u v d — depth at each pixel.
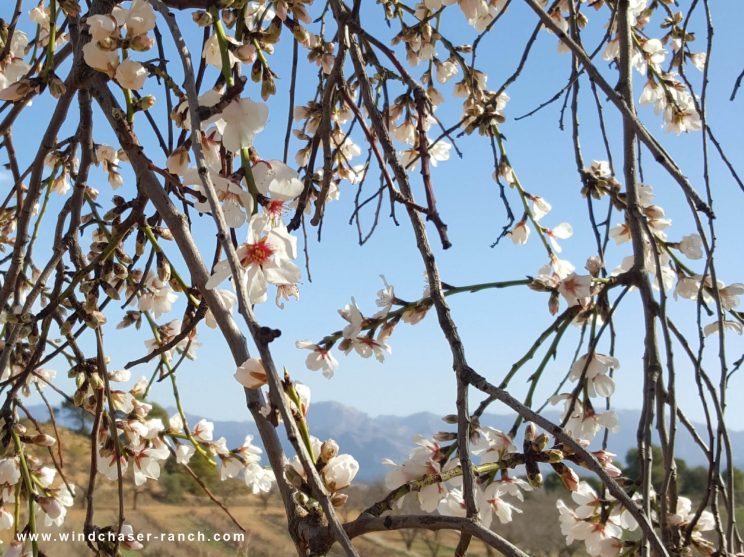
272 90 1.88
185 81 1.39
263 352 1.16
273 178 1.54
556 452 1.56
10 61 2.72
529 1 1.71
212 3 1.61
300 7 1.99
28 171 2.61
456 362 1.45
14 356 2.72
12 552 2.23
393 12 3.09
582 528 1.96
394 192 1.67
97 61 1.62
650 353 1.86
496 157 2.68
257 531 7.30
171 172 1.72
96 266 2.22
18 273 2.34
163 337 2.79
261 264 1.48
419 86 1.78
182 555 5.68
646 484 1.73
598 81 1.68
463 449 1.33
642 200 2.47
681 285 2.36
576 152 2.47
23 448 2.43
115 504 7.48
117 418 2.52
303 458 1.09
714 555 1.79
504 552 1.13
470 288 1.92
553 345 1.88
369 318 1.85
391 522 1.21
